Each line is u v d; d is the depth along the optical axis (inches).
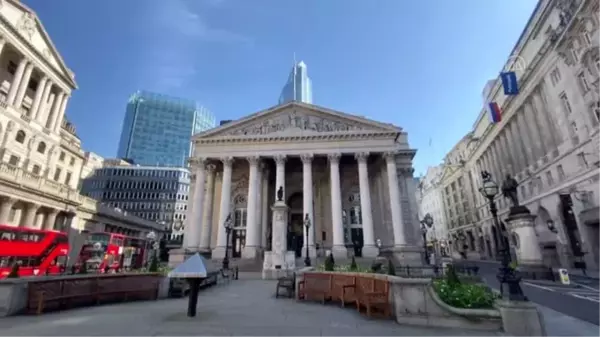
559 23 1363.2
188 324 314.8
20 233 821.9
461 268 983.6
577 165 1262.3
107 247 1183.6
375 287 381.1
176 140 4859.7
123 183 3479.3
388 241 1513.3
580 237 1226.0
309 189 1439.5
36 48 1467.8
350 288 429.4
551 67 1412.4
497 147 2196.1
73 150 1871.3
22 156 1421.0
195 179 1594.5
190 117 5108.3
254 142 1529.3
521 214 821.9
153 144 4677.7
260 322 326.0
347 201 1665.8
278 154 1497.3
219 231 1396.4
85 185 3430.1
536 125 1641.2
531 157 1700.3
